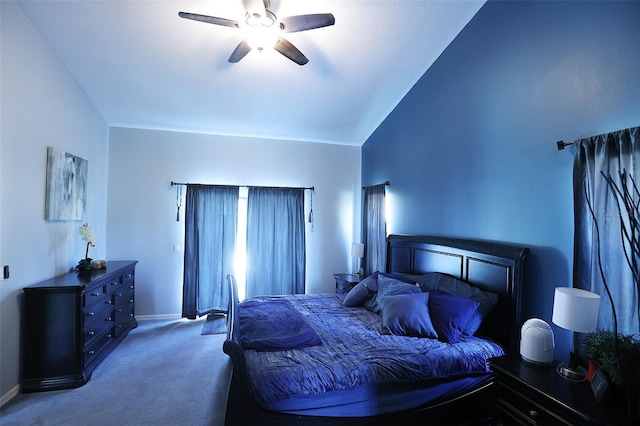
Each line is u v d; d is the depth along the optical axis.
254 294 4.63
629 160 1.56
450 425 2.03
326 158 5.07
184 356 3.24
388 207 4.20
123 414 2.26
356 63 3.23
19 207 2.50
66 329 2.60
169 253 4.45
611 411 1.32
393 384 1.92
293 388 1.71
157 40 2.84
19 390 2.49
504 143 2.41
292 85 3.55
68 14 2.54
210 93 3.65
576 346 1.82
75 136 3.37
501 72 2.44
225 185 4.54
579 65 1.87
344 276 4.61
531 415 1.53
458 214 2.91
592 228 1.72
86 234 3.31
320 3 2.49
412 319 2.37
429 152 3.34
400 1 2.54
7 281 2.38
